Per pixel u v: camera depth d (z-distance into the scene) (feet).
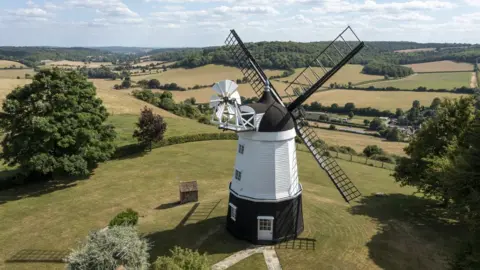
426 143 92.79
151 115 142.82
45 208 89.92
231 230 75.92
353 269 63.93
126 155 138.41
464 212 59.21
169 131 173.47
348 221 84.38
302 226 78.33
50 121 98.73
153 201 95.50
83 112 109.81
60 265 64.39
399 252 70.23
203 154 143.95
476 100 90.79
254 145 68.74
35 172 108.58
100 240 50.90
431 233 78.69
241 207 72.18
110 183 108.58
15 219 83.35
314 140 76.74
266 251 69.41
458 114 89.35
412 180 94.73
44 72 105.29
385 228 81.00
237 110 64.69
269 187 69.56
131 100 250.98
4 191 101.35
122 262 50.24
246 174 70.69
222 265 64.49
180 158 136.98
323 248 70.95
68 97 103.55
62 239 74.18
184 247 70.69
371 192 107.76
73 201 94.48
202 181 112.27
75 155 102.73
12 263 64.85
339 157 156.04
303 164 136.26
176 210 89.35
